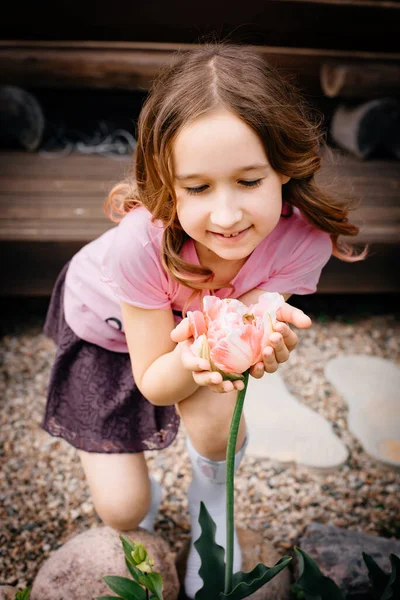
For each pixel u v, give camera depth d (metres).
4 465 1.67
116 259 1.18
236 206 1.05
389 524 1.54
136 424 1.33
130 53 2.53
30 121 2.54
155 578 1.12
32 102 2.52
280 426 1.74
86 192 2.29
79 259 1.36
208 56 1.09
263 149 1.05
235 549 1.36
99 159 2.58
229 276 1.23
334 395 1.91
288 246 1.23
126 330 1.23
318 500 1.59
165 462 1.68
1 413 1.81
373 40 2.61
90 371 1.33
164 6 2.46
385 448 1.70
